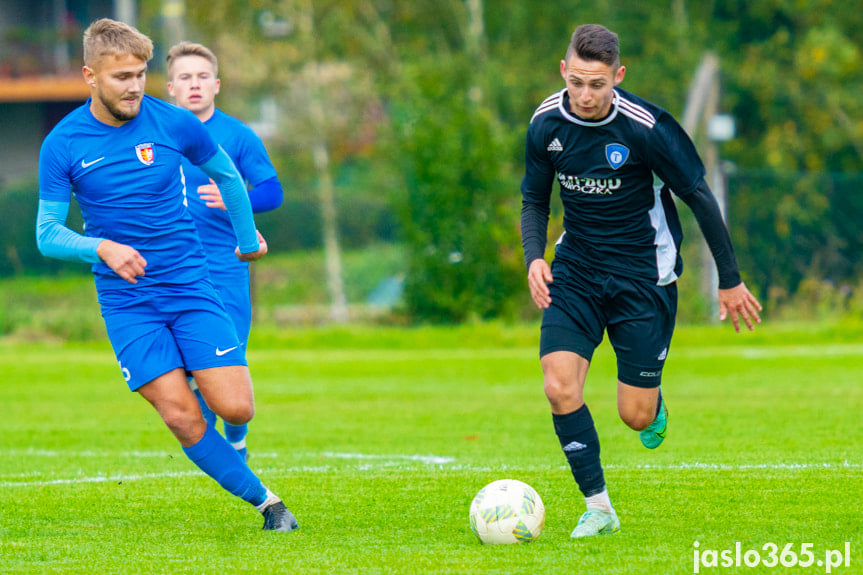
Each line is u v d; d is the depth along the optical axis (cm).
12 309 7062
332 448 2856
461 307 6594
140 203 1727
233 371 1762
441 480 2244
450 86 9512
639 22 10369
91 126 1709
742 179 6706
